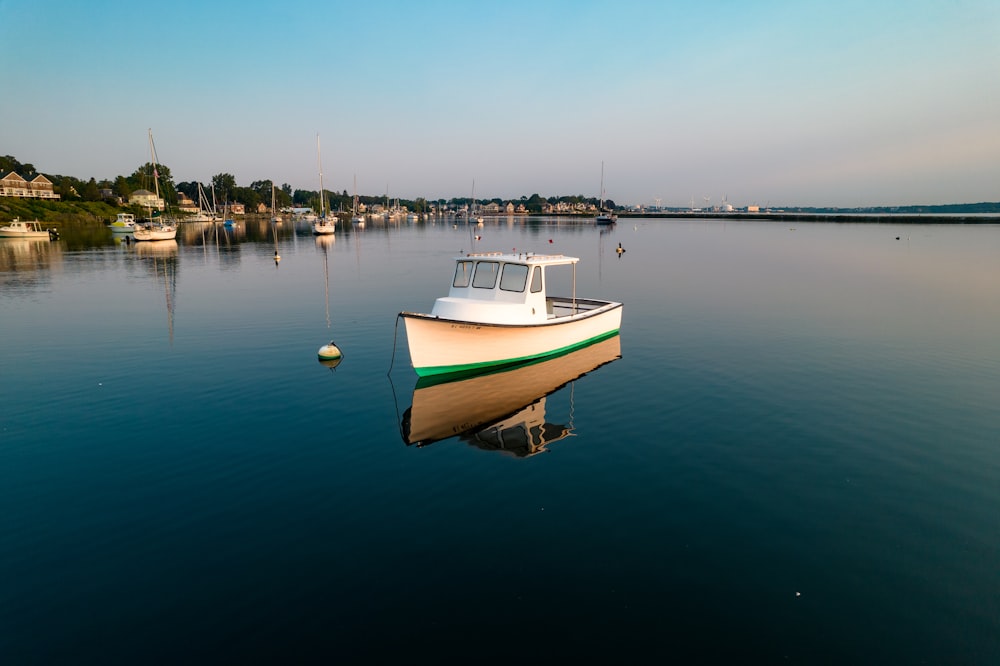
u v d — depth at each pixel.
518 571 8.31
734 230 129.62
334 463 11.95
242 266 52.31
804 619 7.34
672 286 39.00
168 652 6.71
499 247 79.00
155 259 57.78
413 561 8.54
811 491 10.71
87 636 6.95
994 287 37.38
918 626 7.23
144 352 20.89
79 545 8.88
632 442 13.06
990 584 8.05
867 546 8.98
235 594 7.74
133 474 11.34
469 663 6.55
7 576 8.09
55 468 11.55
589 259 59.44
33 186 119.12
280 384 17.28
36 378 17.59
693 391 16.66
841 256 61.50
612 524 9.61
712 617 7.36
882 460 11.99
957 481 11.08
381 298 34.06
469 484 11.05
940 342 22.36
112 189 155.25
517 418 14.66
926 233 105.06
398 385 17.30
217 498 10.41
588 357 20.58
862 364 19.30
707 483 11.05
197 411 14.94
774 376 18.02
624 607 7.54
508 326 18.31
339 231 131.38
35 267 49.22
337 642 6.87
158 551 8.73
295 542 9.01
